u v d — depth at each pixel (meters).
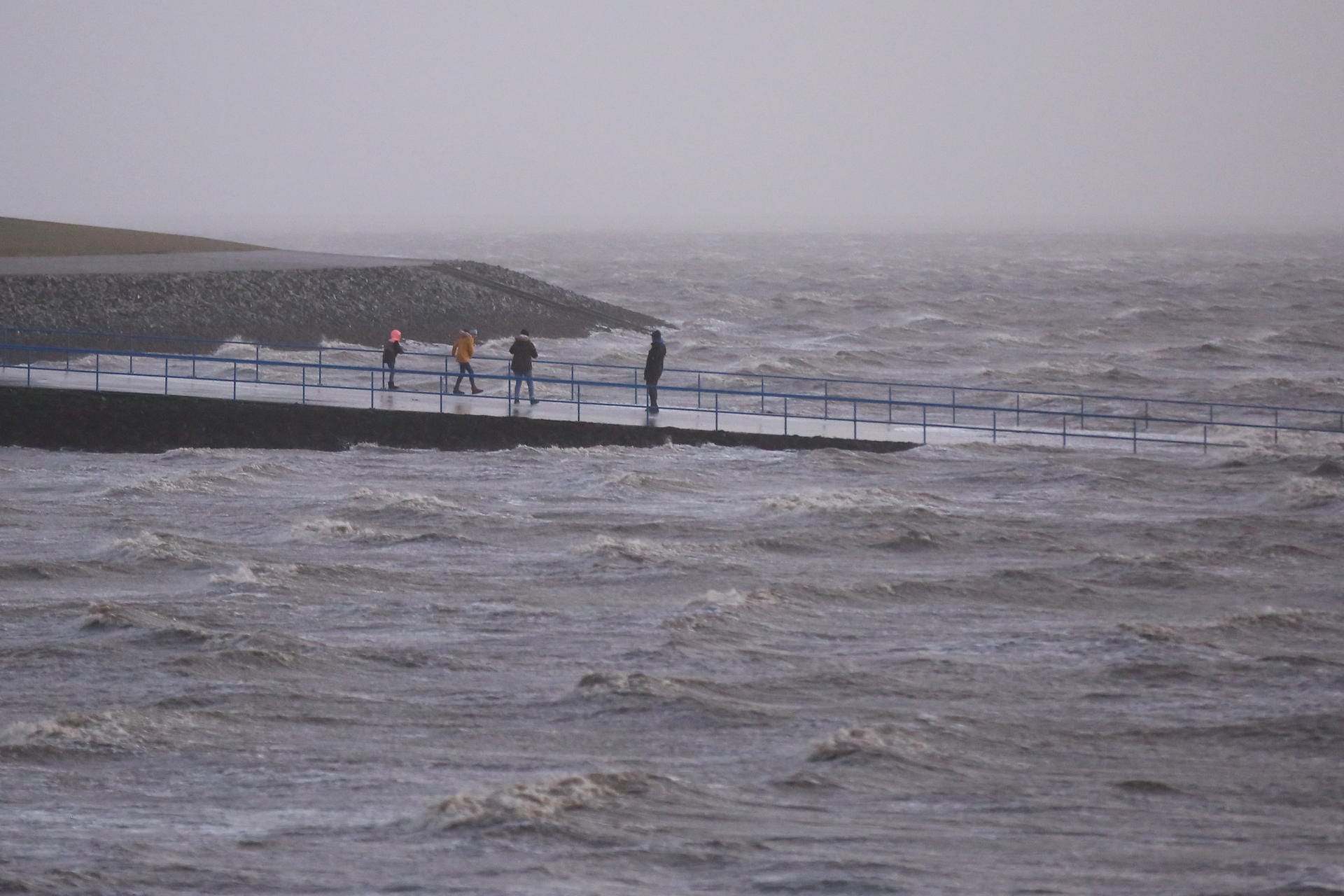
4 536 91.94
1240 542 93.00
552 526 94.69
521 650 71.56
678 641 72.38
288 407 119.12
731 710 63.22
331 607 78.00
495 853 47.50
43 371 135.75
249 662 68.50
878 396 178.38
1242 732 61.44
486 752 58.97
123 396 120.50
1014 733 61.38
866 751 58.00
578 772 56.22
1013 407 164.12
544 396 161.88
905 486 107.81
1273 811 53.06
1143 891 44.50
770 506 98.75
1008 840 49.59
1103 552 90.94
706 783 55.38
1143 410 165.75
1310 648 72.56
